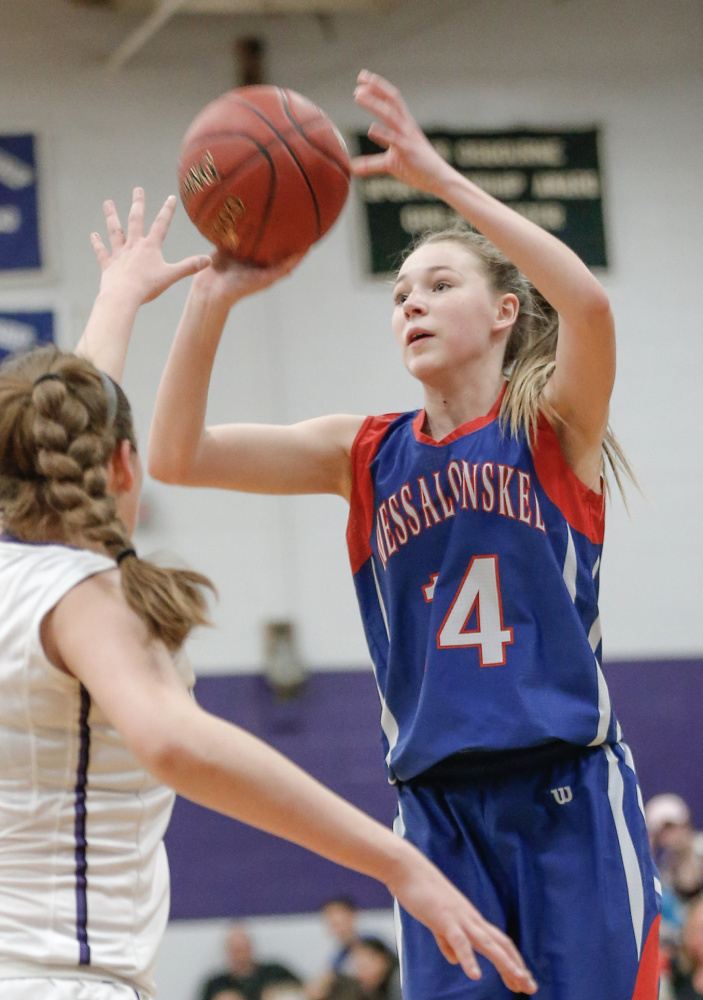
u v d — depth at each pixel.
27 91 17.56
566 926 4.83
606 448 5.53
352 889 16.05
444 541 5.24
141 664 3.38
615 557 17.27
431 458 5.33
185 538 17.03
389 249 17.62
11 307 17.19
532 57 18.22
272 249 5.34
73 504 3.70
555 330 5.68
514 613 5.08
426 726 5.04
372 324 17.53
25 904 3.62
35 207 17.39
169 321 17.30
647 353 17.73
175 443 5.43
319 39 18.03
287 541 17.19
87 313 17.33
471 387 5.43
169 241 17.44
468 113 18.00
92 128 17.59
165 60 17.81
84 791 3.74
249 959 15.69
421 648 5.22
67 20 17.75
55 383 3.83
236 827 16.11
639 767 16.66
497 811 4.96
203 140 5.30
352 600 17.14
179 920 15.88
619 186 18.08
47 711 3.66
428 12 18.16
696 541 17.41
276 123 5.26
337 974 15.45
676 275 17.95
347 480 5.85
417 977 4.98
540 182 17.91
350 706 16.72
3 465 3.88
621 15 18.36
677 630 17.16
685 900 14.82
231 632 16.84
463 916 3.35
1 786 3.72
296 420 17.38
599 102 18.22
